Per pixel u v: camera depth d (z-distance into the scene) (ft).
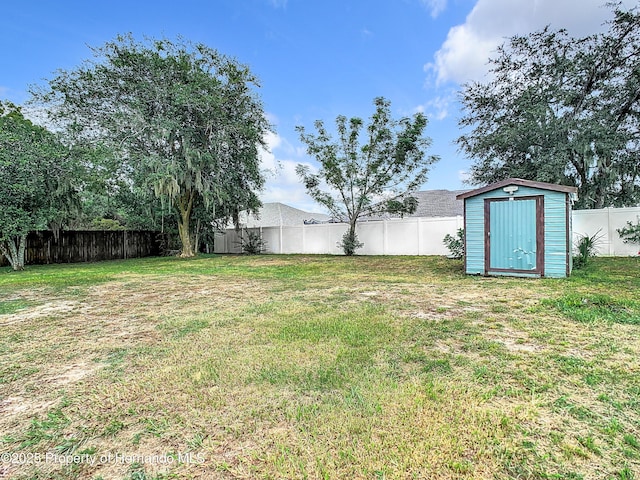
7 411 7.02
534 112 36.65
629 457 5.30
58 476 5.15
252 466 5.28
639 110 36.76
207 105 38.86
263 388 7.69
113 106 39.96
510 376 8.07
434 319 12.94
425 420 6.33
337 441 5.79
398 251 43.45
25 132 33.37
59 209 37.42
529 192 22.90
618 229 33.63
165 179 37.58
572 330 11.34
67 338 11.60
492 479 4.89
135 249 53.16
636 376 7.95
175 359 9.52
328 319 13.06
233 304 16.34
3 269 35.09
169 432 6.21
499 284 20.45
